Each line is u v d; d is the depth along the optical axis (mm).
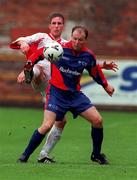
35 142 30062
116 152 37438
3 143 42438
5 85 75750
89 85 67188
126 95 67375
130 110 68500
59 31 32344
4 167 28281
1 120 57125
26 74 29859
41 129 29906
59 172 27047
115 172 27328
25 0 90500
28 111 66438
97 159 30891
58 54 29156
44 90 32812
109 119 59969
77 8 88375
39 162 31234
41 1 90000
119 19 86750
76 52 29844
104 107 68812
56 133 31562
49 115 29938
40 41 32250
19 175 26250
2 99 73938
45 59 31297
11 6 89750
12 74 76688
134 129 51188
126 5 87625
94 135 30516
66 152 37438
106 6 87562
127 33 85500
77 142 42875
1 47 83625
